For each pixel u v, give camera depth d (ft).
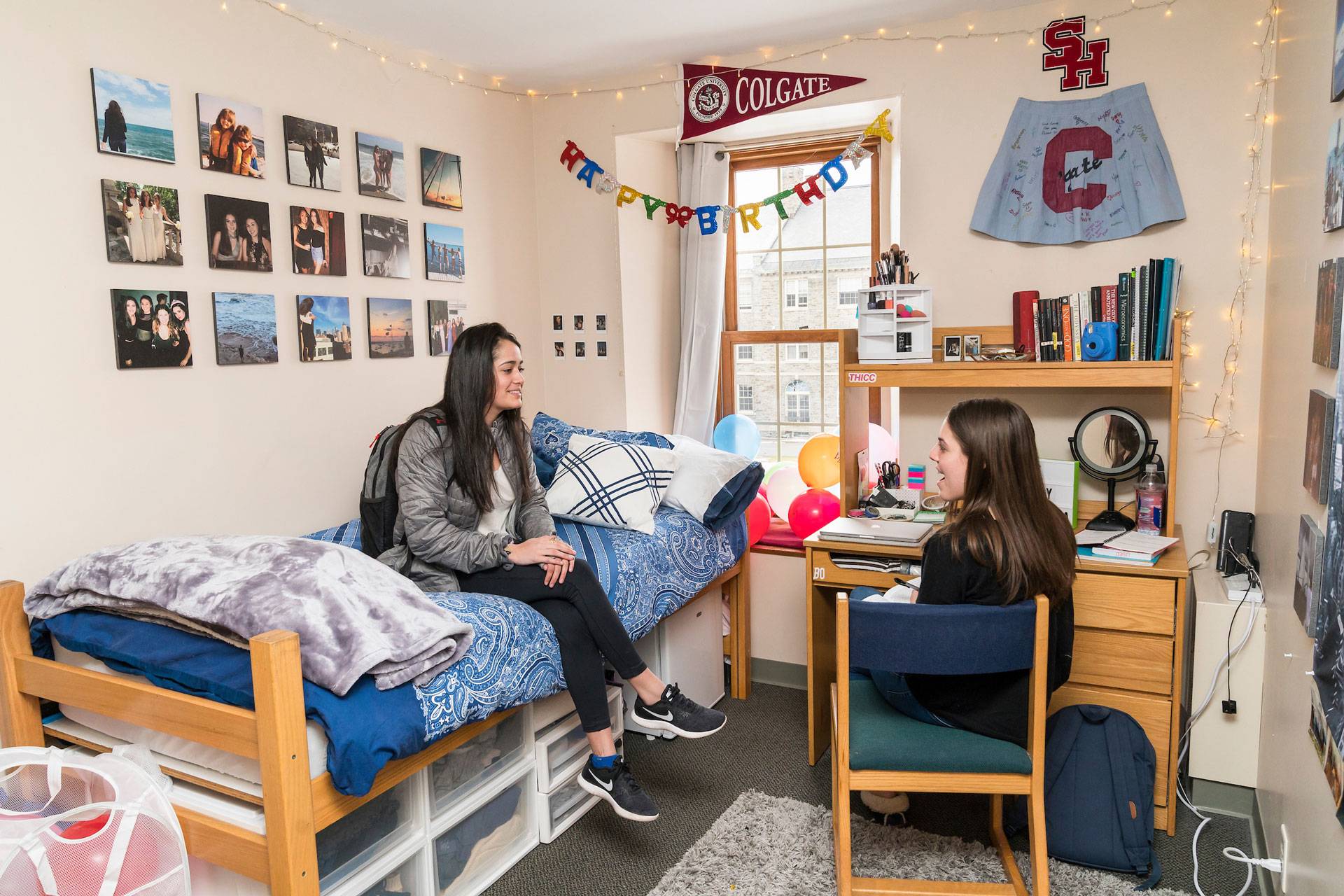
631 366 11.99
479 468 7.06
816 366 12.05
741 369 12.50
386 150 9.83
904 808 7.47
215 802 5.25
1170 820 7.35
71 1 6.89
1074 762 6.98
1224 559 8.02
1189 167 8.66
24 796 5.21
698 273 11.95
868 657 5.61
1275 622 6.73
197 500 7.97
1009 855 6.84
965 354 9.55
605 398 12.12
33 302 6.73
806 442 11.34
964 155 9.59
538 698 6.46
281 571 5.51
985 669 5.48
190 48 7.79
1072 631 6.25
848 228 11.65
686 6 9.02
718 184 11.78
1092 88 9.00
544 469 9.70
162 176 7.58
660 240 12.36
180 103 7.71
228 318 8.14
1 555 6.62
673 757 8.91
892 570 8.27
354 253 9.50
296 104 8.83
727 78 10.76
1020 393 9.52
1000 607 5.46
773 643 10.82
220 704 5.08
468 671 5.77
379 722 5.04
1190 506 8.94
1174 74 8.65
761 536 10.81
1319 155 5.77
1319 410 4.99
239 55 8.24
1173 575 7.16
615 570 7.75
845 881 5.90
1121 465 8.77
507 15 9.10
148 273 7.49
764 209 12.08
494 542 6.93
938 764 5.69
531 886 6.82
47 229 6.79
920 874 6.79
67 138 6.89
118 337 7.23
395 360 10.07
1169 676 7.30
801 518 10.62
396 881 5.99
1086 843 6.88
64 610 6.11
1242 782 7.51
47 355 6.82
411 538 6.89
